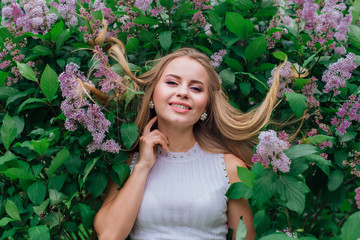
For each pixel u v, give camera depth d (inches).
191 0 78.0
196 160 68.7
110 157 64.9
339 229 72.0
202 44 80.4
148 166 65.2
